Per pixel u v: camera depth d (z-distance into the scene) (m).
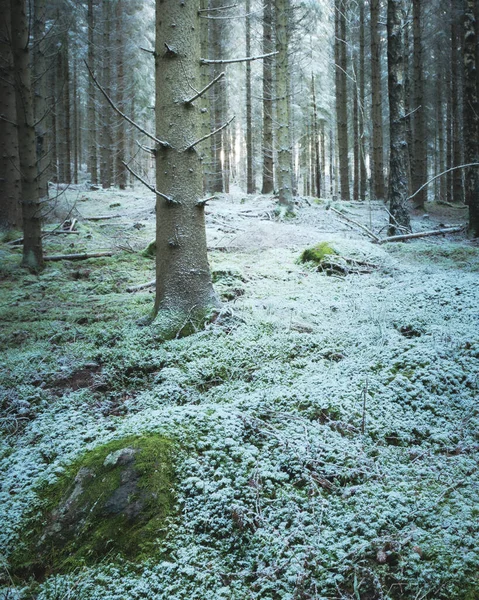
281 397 3.61
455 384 3.73
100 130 28.59
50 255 9.48
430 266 7.64
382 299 5.73
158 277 5.22
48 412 3.90
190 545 2.42
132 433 3.08
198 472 2.77
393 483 2.73
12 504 2.86
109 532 2.51
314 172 37.69
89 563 2.42
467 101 11.61
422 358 3.99
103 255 9.66
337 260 7.54
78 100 34.03
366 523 2.43
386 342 4.48
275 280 7.12
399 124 11.09
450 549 2.20
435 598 2.02
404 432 3.26
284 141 14.17
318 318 5.34
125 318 5.77
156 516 2.54
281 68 13.93
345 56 21.39
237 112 34.62
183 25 4.84
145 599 2.19
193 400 3.83
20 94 8.25
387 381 3.77
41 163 15.11
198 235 5.14
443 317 4.94
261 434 3.16
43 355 4.86
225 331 4.93
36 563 2.51
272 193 20.08
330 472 2.85
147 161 29.81
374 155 20.30
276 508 2.60
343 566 2.19
